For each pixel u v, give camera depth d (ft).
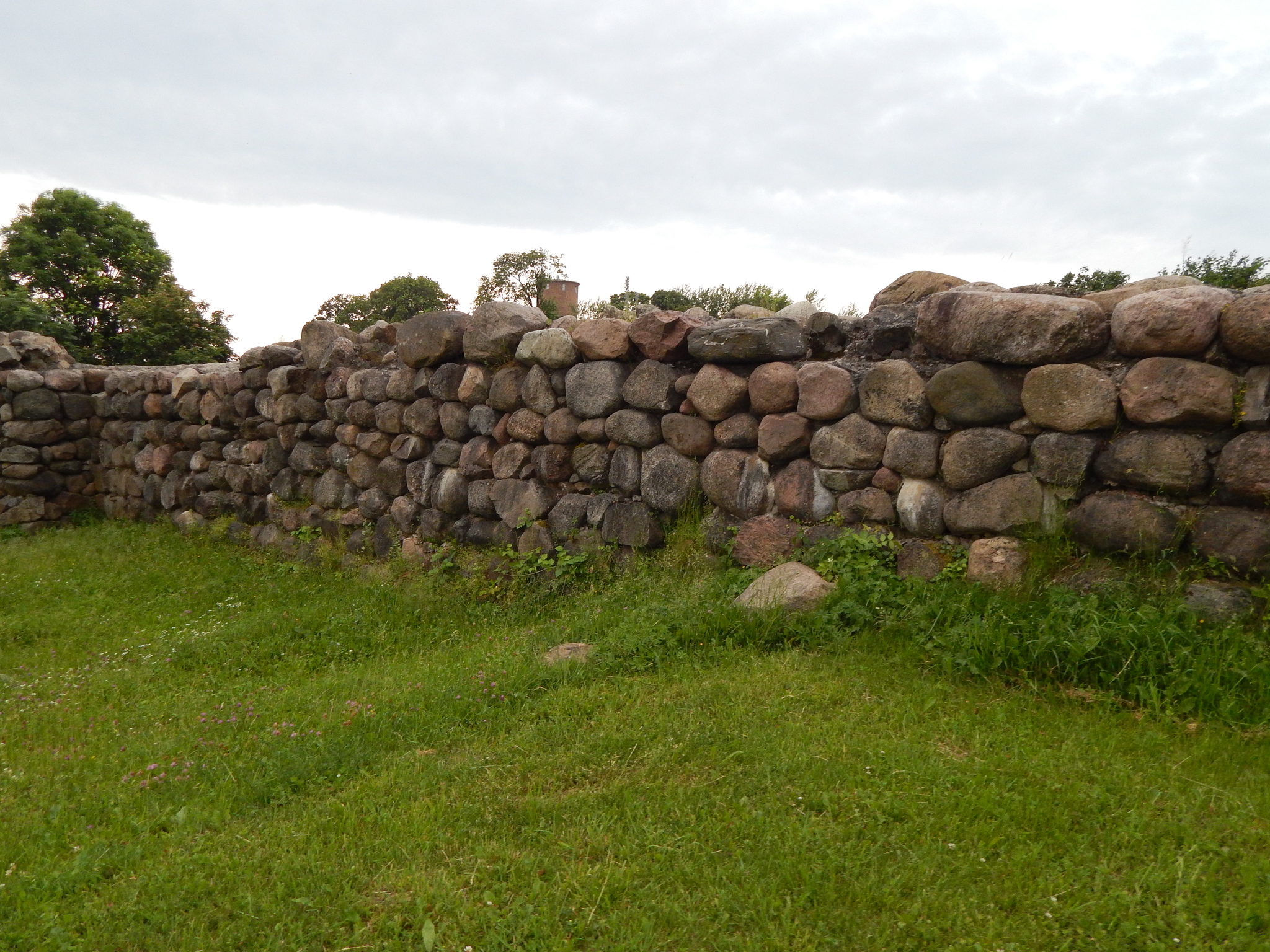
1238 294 12.57
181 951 8.36
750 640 14.55
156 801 11.51
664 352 18.52
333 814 10.68
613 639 15.40
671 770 10.85
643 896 8.54
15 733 13.99
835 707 12.10
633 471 19.36
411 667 16.65
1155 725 10.86
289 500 28.58
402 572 22.97
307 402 27.07
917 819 9.31
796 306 20.06
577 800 10.34
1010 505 14.16
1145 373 12.85
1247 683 11.06
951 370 14.70
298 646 18.67
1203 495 12.73
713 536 17.97
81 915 8.97
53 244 77.97
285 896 9.05
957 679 12.58
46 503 37.42
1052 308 13.56
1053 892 8.11
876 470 16.11
